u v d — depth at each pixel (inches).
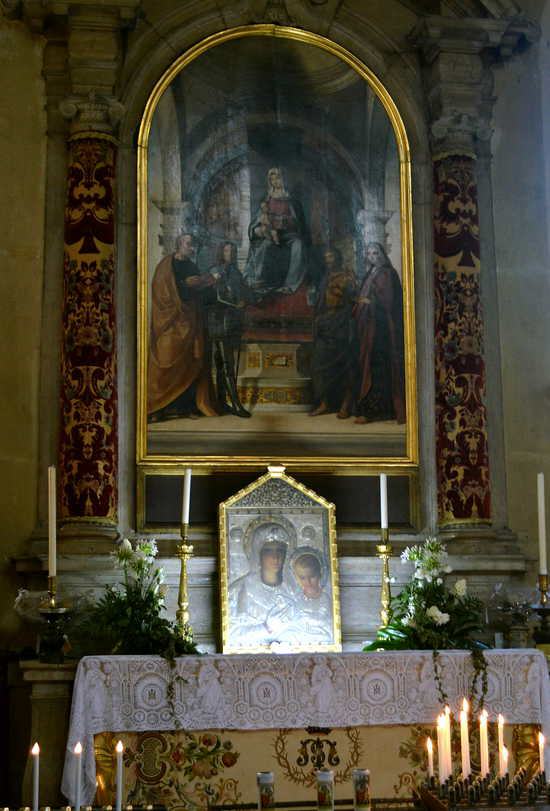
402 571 329.4
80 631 295.0
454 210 347.3
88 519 314.5
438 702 269.9
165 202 343.0
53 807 260.5
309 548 315.9
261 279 344.5
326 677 266.4
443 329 343.0
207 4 350.6
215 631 316.5
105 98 334.6
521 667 275.0
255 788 262.7
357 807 186.1
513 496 348.5
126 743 260.7
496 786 190.5
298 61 356.8
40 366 330.3
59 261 335.3
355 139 356.8
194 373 335.9
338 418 339.9
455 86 353.4
